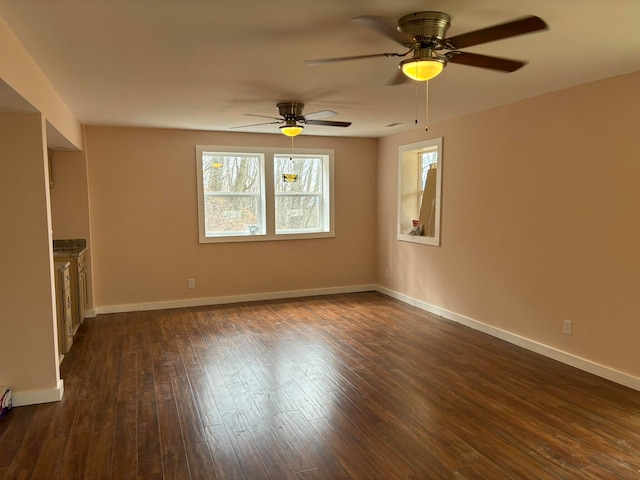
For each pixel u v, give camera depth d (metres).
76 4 2.08
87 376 3.73
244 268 6.38
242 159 6.35
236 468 2.44
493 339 4.64
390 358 4.12
